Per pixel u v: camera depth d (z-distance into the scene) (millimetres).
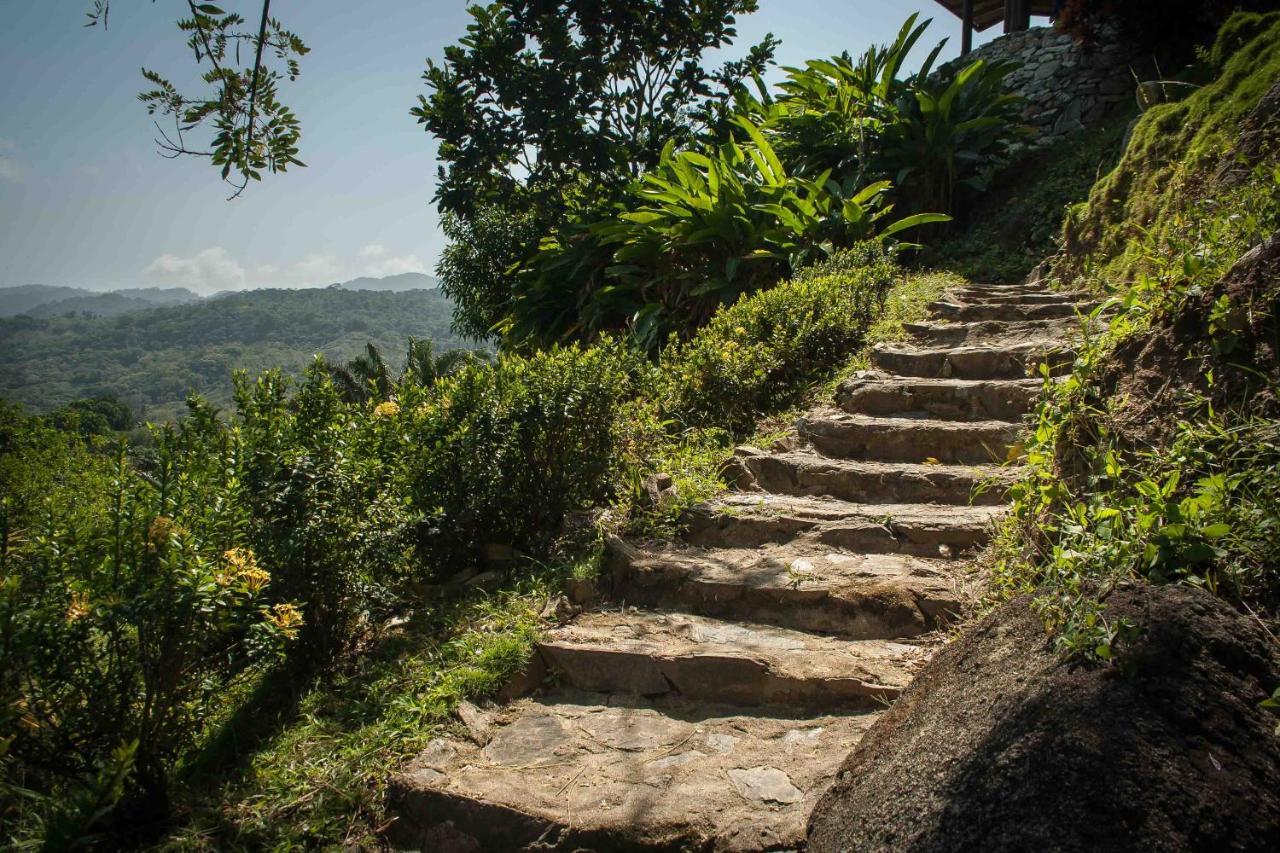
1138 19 11484
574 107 14203
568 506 4680
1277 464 2299
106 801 2387
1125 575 2250
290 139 3334
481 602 3941
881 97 11281
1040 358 5355
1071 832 1631
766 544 4258
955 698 2184
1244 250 3072
